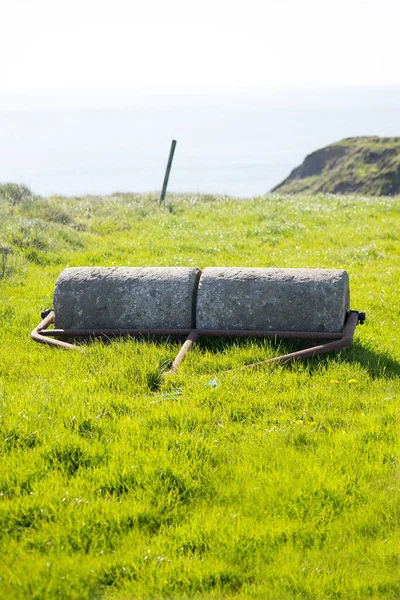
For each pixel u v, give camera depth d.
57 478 4.68
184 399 6.18
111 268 8.42
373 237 17.39
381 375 6.97
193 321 8.10
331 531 4.20
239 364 7.16
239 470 4.85
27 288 11.06
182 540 4.08
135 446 5.19
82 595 3.59
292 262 13.91
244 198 27.58
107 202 24.25
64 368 7.05
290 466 4.91
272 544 4.06
